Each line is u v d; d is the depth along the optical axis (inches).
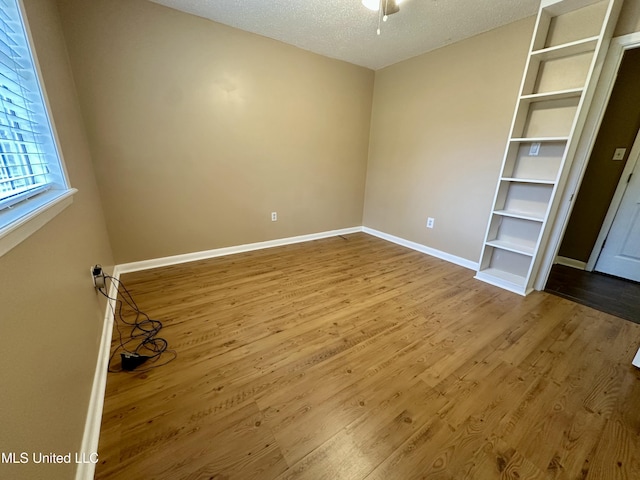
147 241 106.8
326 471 40.4
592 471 41.3
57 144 52.2
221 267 113.5
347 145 153.6
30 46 46.4
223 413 49.1
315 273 111.5
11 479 21.9
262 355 64.1
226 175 118.7
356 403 52.1
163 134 101.0
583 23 81.1
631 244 110.3
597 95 81.7
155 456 41.4
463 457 42.9
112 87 89.0
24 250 29.9
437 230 133.4
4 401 22.6
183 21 95.5
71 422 36.5
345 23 99.3
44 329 32.7
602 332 75.8
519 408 51.8
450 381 58.0
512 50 97.0
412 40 111.8
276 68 119.0
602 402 53.4
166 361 61.2
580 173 87.5
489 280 106.5
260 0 86.6
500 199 104.5
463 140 117.0
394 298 92.7
